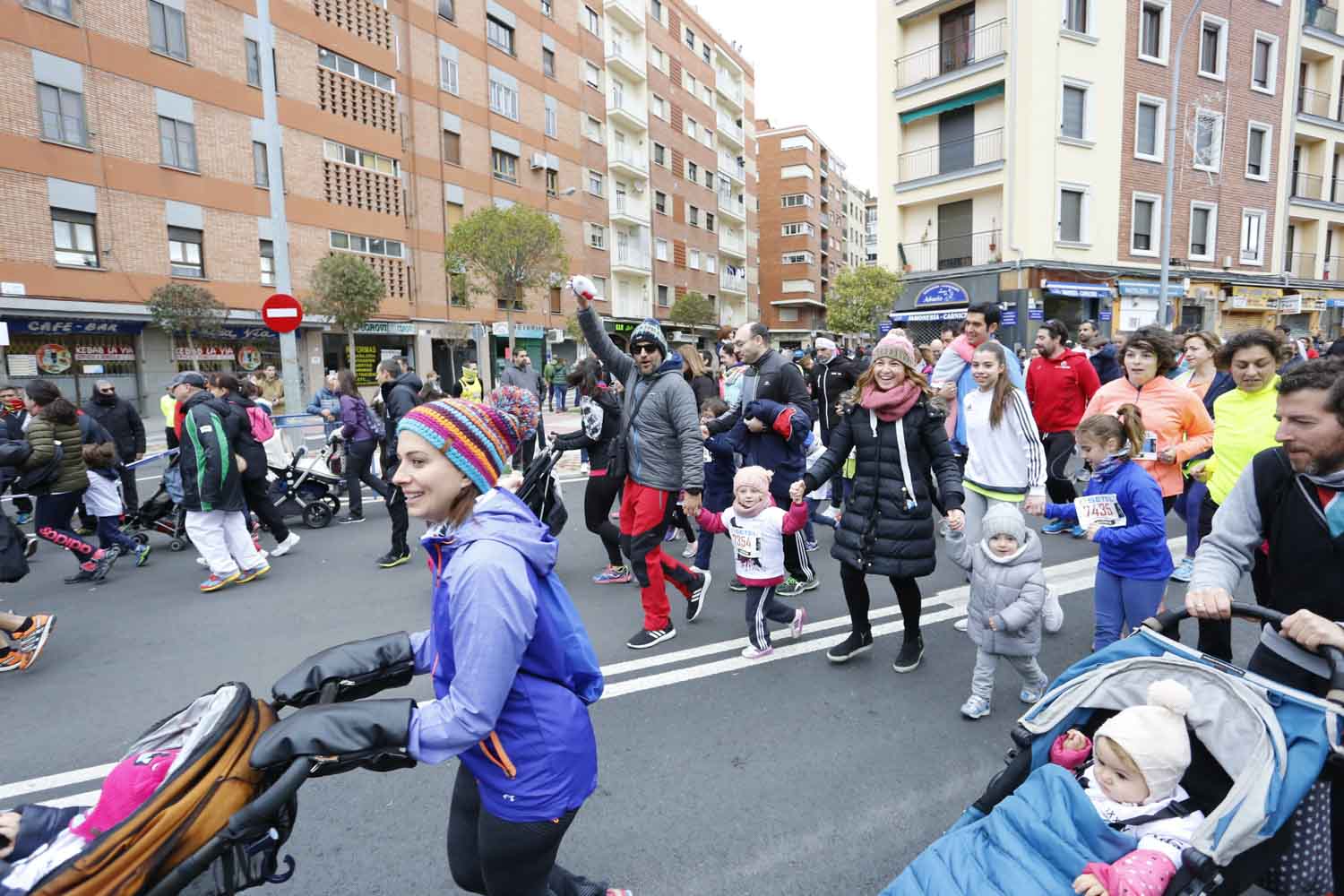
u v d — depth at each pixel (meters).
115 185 20.02
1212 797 2.03
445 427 1.69
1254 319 26.64
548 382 25.58
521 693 1.73
